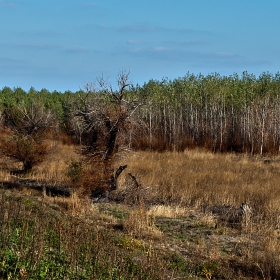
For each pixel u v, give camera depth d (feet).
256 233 51.44
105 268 30.99
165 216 58.29
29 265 28.04
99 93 66.03
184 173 83.20
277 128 131.23
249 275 38.52
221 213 60.39
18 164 96.22
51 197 64.44
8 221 34.53
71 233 34.65
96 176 64.13
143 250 40.70
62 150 112.98
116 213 58.18
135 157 99.25
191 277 35.19
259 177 80.43
